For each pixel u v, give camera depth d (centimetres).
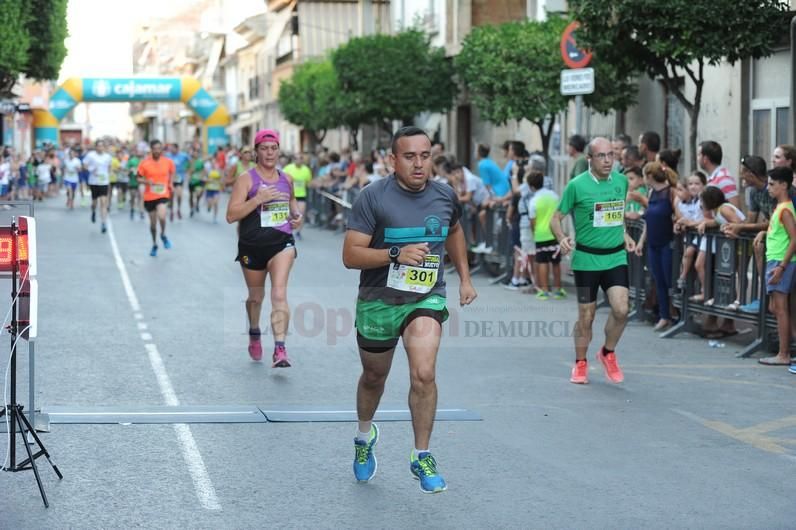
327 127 4209
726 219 1205
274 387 962
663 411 882
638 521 609
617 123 2233
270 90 6600
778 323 1087
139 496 646
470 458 735
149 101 5384
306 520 607
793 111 1364
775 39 1454
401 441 778
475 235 1922
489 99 2208
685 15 1398
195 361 1078
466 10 3234
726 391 963
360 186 2744
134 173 3180
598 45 1488
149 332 1244
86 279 1734
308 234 2847
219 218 3372
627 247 1002
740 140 1777
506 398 923
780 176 1065
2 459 712
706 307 1232
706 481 687
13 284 657
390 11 4159
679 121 1989
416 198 648
